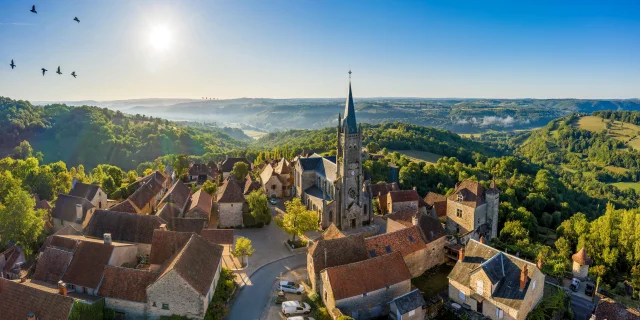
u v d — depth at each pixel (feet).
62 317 167.53
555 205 514.68
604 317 209.05
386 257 221.66
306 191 394.93
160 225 249.14
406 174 536.83
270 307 215.72
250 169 577.43
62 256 209.15
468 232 312.29
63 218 301.84
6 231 247.50
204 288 193.77
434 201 395.75
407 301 200.85
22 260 241.76
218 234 271.69
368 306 207.62
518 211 413.39
